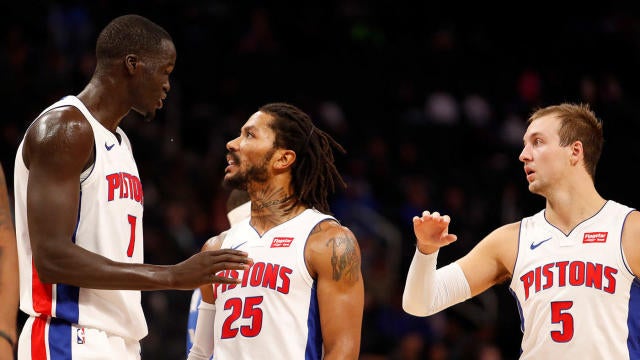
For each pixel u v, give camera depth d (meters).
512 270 5.59
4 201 3.41
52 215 4.81
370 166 16.36
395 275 14.36
